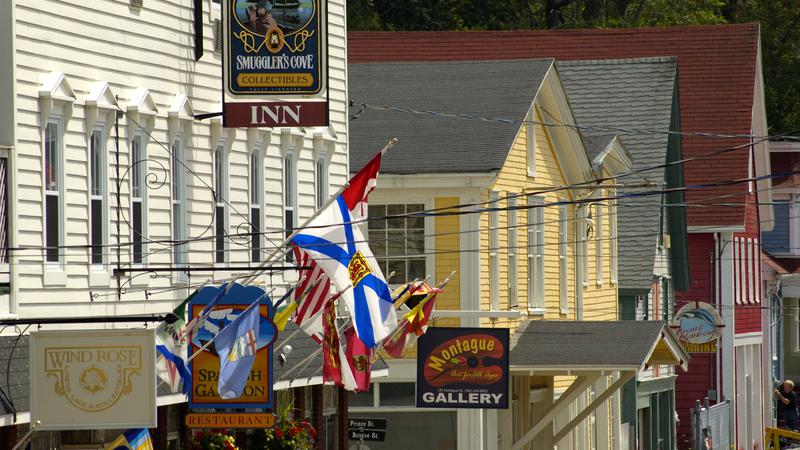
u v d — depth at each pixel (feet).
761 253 655.35
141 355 195.42
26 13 226.79
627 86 531.50
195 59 277.85
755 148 611.47
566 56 576.20
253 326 225.35
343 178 333.83
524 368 378.12
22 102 224.94
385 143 381.60
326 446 324.39
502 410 388.16
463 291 372.17
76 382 195.62
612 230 491.72
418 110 397.60
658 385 529.04
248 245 293.02
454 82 410.52
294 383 288.10
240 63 272.92
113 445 204.95
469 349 336.08
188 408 250.98
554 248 428.97
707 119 574.15
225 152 287.28
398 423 374.22
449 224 372.79
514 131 384.27
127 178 253.03
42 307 228.63
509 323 391.24
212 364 234.38
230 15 272.92
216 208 283.18
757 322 632.38
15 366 210.79
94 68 245.45
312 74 272.10
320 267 247.09
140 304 255.91
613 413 485.97
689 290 574.15
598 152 465.88
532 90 402.93
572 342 387.55
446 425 373.20
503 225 387.55
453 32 554.87
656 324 392.88
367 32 549.13
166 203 265.75
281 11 272.51
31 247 219.41
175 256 269.64
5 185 219.82
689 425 572.10
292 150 312.50
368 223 375.25
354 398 374.43
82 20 242.37
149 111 259.39
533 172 410.31
